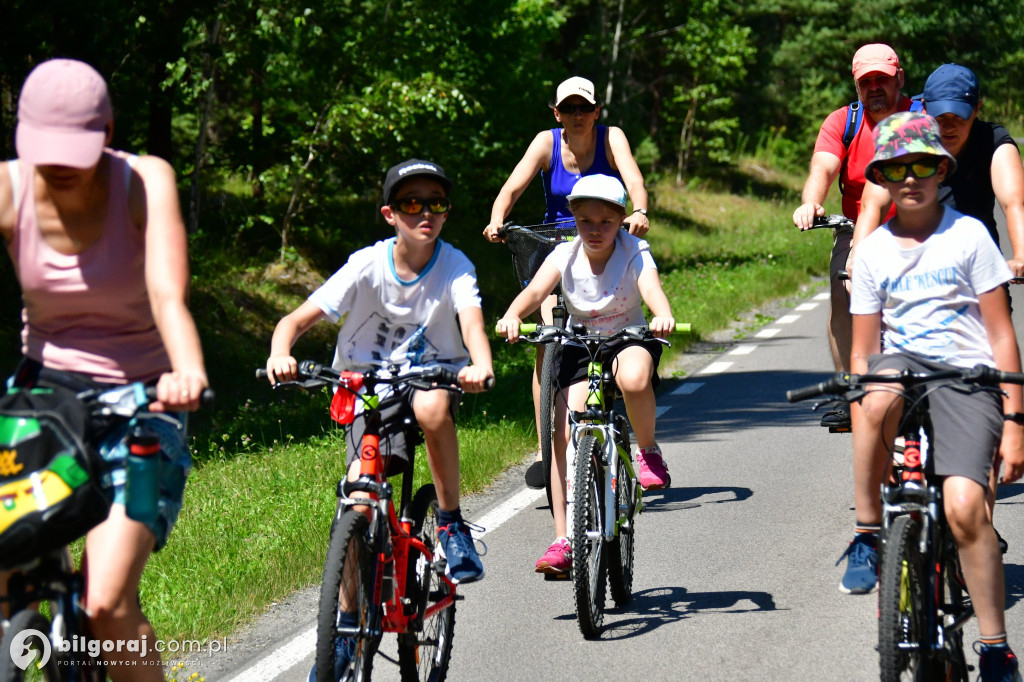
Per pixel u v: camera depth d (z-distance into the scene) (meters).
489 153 41.41
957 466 7.38
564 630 9.89
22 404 5.85
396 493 13.64
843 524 12.63
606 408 10.62
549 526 13.05
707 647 9.37
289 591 11.12
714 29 66.94
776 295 35.72
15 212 6.19
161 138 32.50
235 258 35.03
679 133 70.00
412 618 8.20
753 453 16.31
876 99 12.58
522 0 41.12
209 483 15.39
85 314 6.38
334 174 36.66
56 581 6.06
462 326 8.16
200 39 31.67
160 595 10.41
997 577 7.35
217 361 28.95
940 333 7.85
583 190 10.41
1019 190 10.30
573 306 10.97
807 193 12.69
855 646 9.27
